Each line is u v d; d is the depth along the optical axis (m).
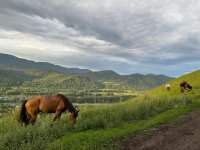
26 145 12.97
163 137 15.85
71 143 13.87
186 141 14.98
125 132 16.44
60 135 16.08
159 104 28.73
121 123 19.50
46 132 15.88
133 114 22.45
